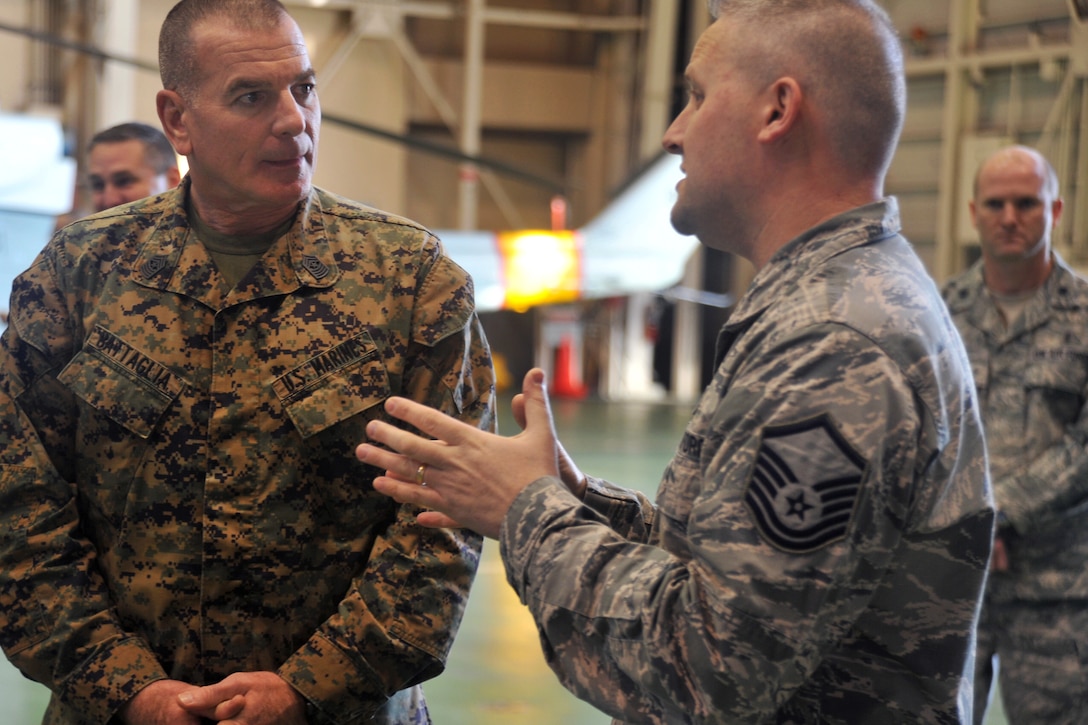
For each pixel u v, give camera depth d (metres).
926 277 1.18
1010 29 9.46
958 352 1.16
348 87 12.55
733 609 1.03
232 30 1.52
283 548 1.55
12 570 1.52
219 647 1.55
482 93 13.31
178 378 1.55
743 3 1.22
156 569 1.55
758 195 1.21
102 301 1.59
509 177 13.77
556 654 1.16
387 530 1.58
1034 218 2.57
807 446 1.04
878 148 1.19
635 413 11.70
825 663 1.15
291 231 1.61
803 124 1.18
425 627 1.53
